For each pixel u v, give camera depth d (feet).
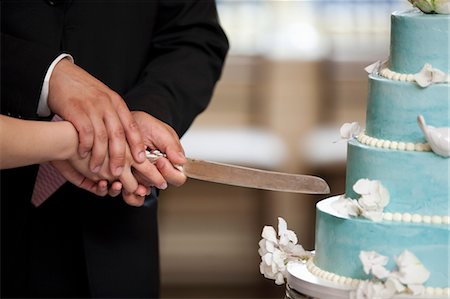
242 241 19.39
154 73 8.93
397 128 6.41
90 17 8.82
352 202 6.40
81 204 8.76
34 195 8.48
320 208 6.58
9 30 8.63
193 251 19.44
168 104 8.67
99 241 8.85
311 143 18.56
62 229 8.82
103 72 8.90
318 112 18.78
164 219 19.39
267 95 18.84
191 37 9.36
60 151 7.48
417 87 6.32
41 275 8.86
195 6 9.54
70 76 7.84
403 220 6.26
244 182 7.25
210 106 19.19
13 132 7.31
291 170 18.45
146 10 9.18
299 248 6.81
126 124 7.60
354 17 20.34
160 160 7.66
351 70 18.99
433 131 6.15
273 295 19.31
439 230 6.09
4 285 8.87
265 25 20.35
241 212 19.31
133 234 8.96
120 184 7.74
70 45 8.75
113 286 8.93
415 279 5.90
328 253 6.44
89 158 7.61
